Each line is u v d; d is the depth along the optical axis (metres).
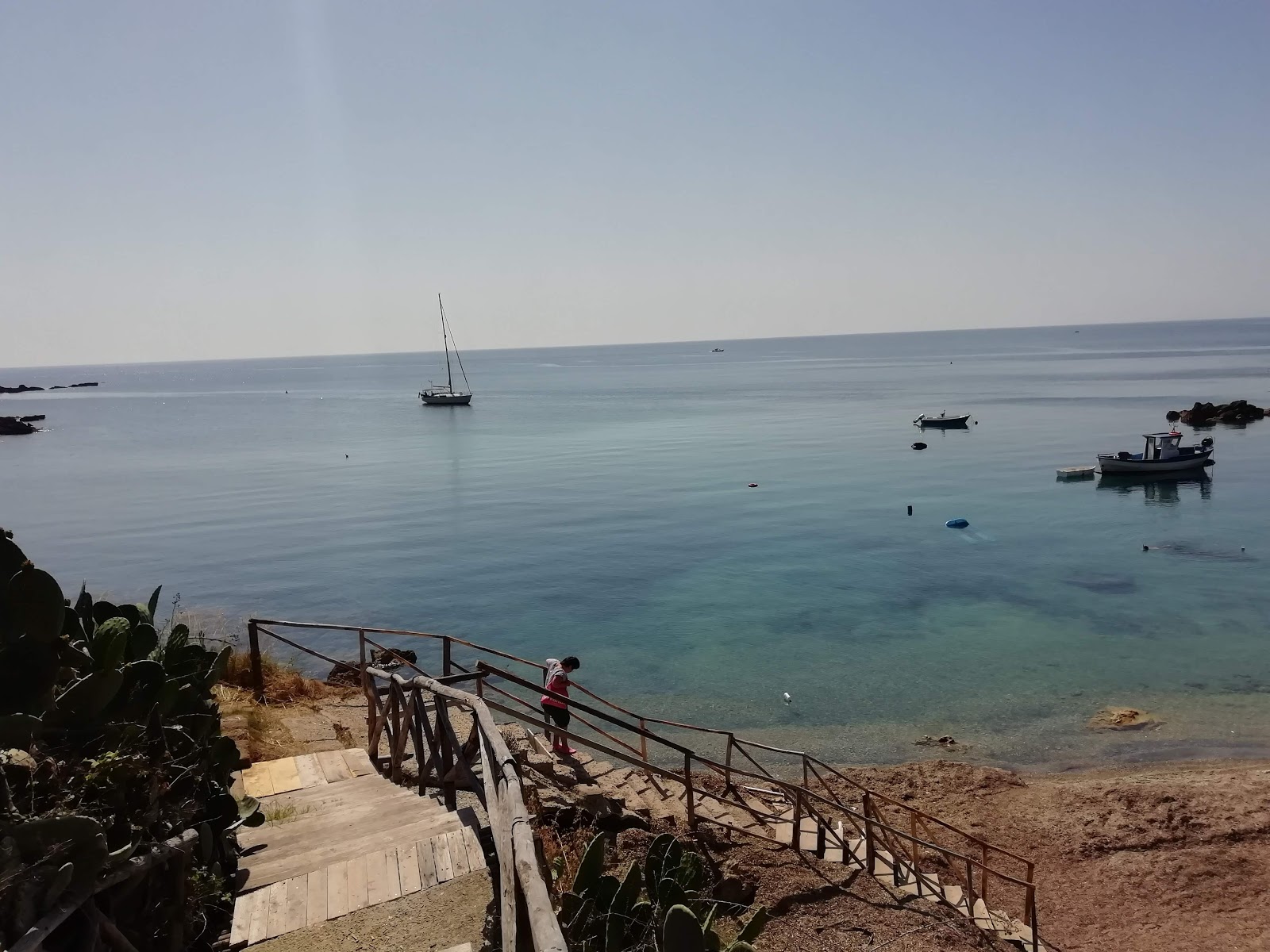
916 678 23.50
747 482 58.50
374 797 8.09
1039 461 64.44
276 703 13.74
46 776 4.28
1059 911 12.52
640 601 31.89
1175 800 15.43
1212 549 37.22
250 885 5.98
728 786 12.27
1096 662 24.38
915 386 155.38
